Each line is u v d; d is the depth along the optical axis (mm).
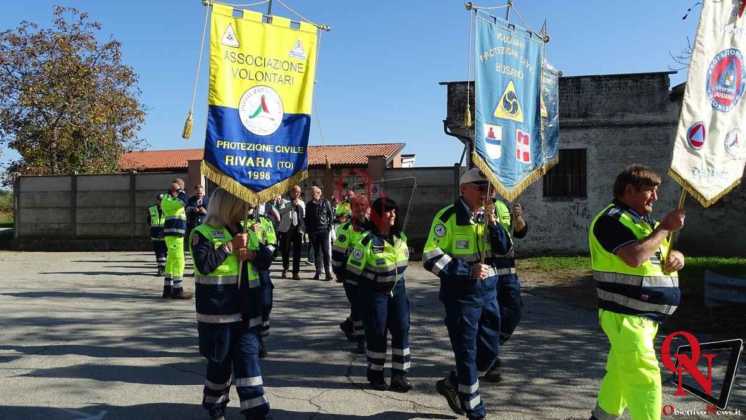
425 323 8672
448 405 5160
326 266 13359
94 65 30062
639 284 3643
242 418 4816
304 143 4930
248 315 4266
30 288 12195
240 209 4484
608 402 3982
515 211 5914
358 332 6934
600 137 17844
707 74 3971
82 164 30188
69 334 7812
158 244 14445
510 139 5090
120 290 11945
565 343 7453
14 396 5324
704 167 3906
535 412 5023
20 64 29047
